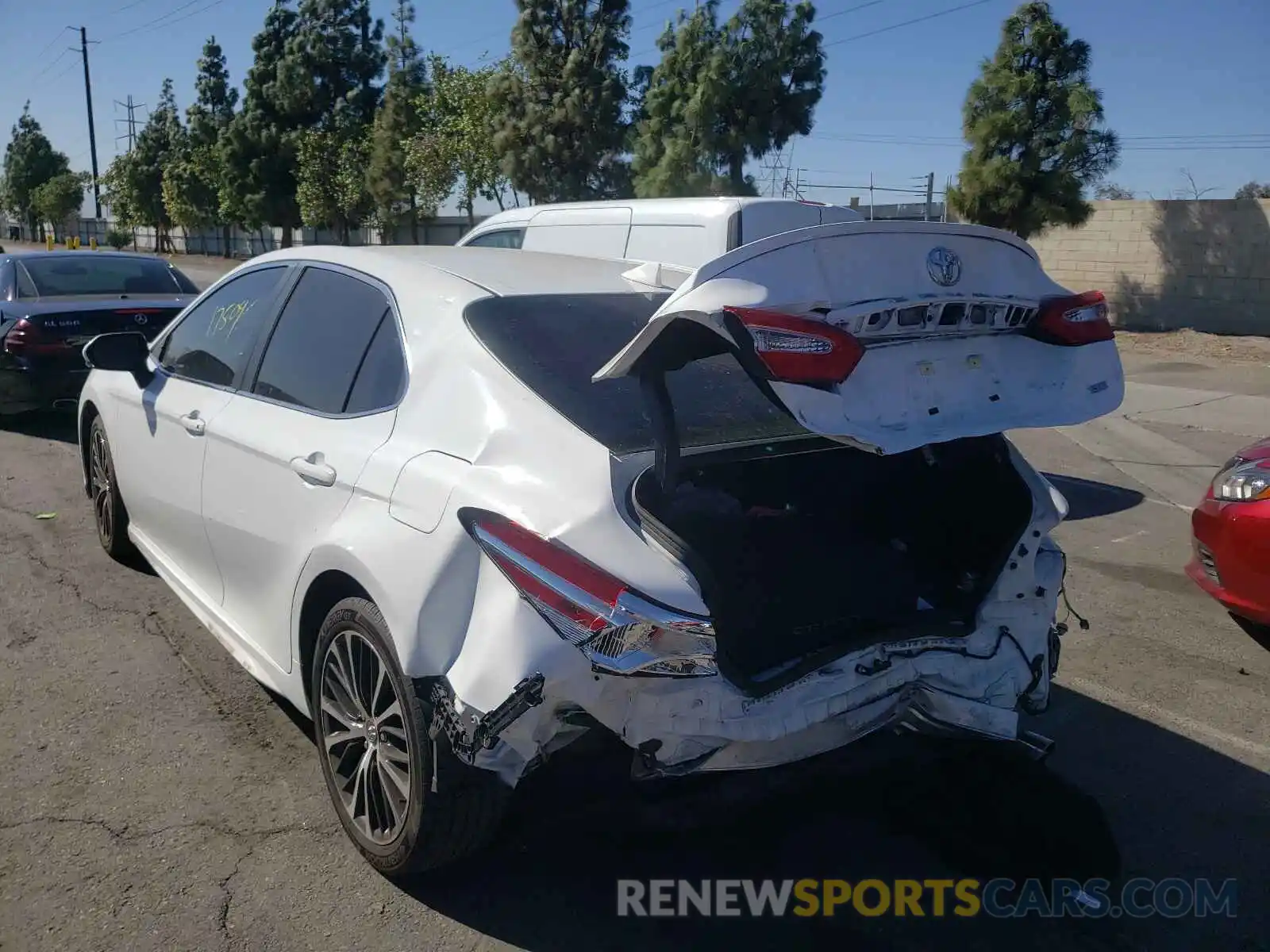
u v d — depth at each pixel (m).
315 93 44.81
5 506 6.80
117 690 4.18
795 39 20.19
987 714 3.01
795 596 3.18
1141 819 3.52
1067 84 17.86
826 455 3.60
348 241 41.69
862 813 3.48
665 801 2.94
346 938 2.82
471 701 2.57
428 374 3.19
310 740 3.85
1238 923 3.00
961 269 2.72
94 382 5.50
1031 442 10.05
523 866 3.16
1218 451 9.59
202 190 53.59
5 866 3.05
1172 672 4.69
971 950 2.88
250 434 3.70
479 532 2.65
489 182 28.78
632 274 3.90
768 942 2.88
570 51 24.64
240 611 3.88
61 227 74.56
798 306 2.46
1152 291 19.11
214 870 3.07
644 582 2.47
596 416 2.94
